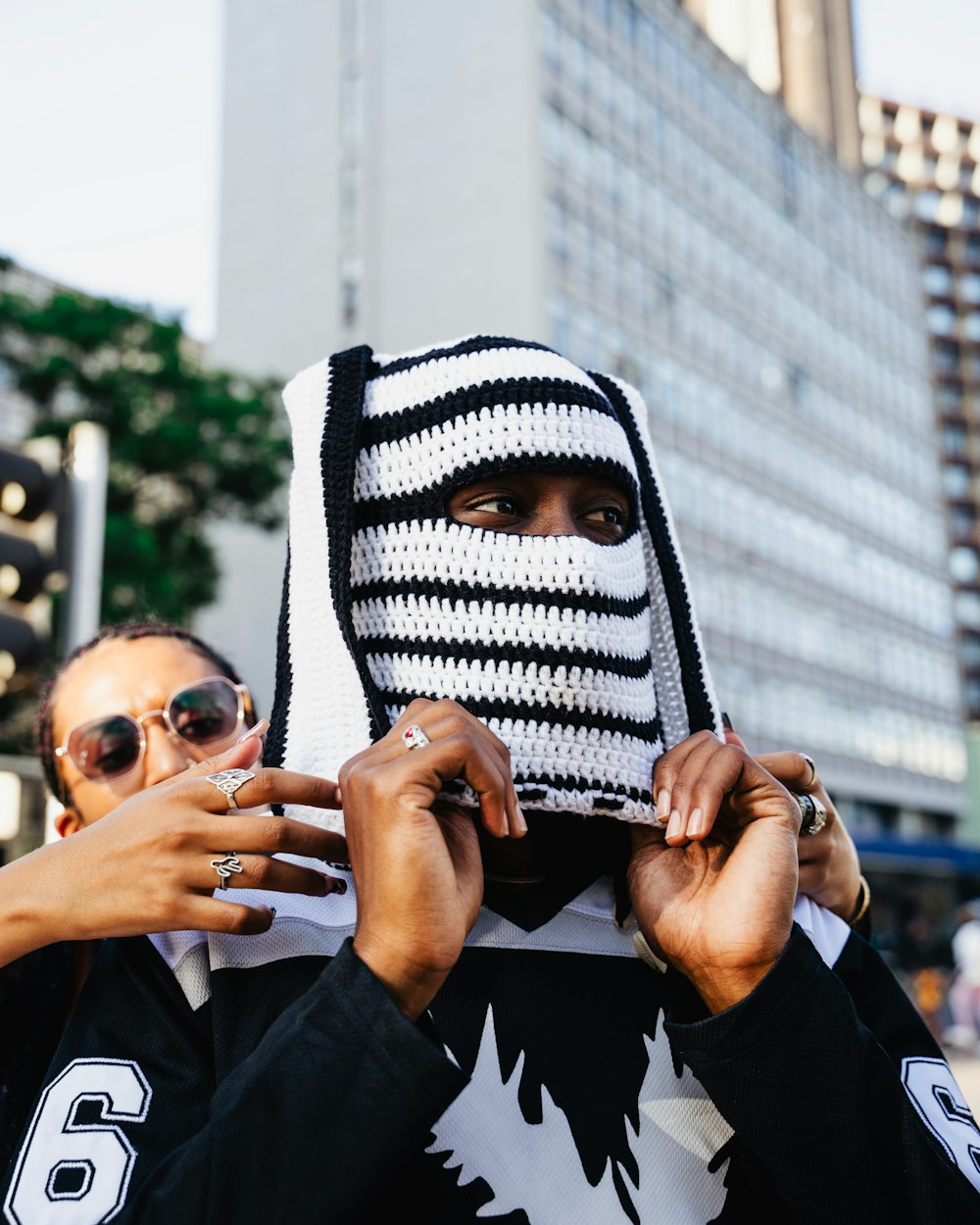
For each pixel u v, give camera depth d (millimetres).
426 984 1014
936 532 42719
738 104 35594
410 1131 964
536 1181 1091
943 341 59906
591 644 1219
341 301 31016
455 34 30031
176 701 2234
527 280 26891
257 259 33375
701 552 29875
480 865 1096
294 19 34500
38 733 2414
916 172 62406
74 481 3818
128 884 1143
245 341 32906
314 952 1196
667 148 31922
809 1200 1103
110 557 14055
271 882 1147
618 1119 1144
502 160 28094
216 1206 941
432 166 29719
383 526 1292
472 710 1213
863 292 40688
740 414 32688
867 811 36938
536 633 1212
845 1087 1117
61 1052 1169
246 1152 960
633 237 29906
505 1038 1165
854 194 41062
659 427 29203
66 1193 1044
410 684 1242
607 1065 1172
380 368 1402
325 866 1272
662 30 32781
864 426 39219
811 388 36500
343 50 32875
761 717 31219
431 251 29203
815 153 39281
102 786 2219
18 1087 1861
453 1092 978
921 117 63125
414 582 1256
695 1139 1160
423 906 1012
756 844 1204
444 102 29875
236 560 30859
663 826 1265
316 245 31984
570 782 1199
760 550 32438
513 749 1198
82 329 15703
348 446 1295
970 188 62781
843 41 55938
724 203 33844
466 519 1269
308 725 1296
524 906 1259
